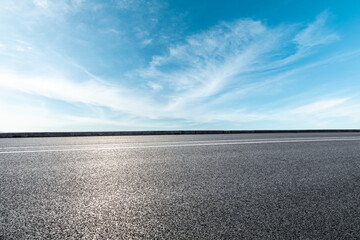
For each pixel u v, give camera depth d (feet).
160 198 5.83
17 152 12.67
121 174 8.12
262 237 4.02
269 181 7.48
